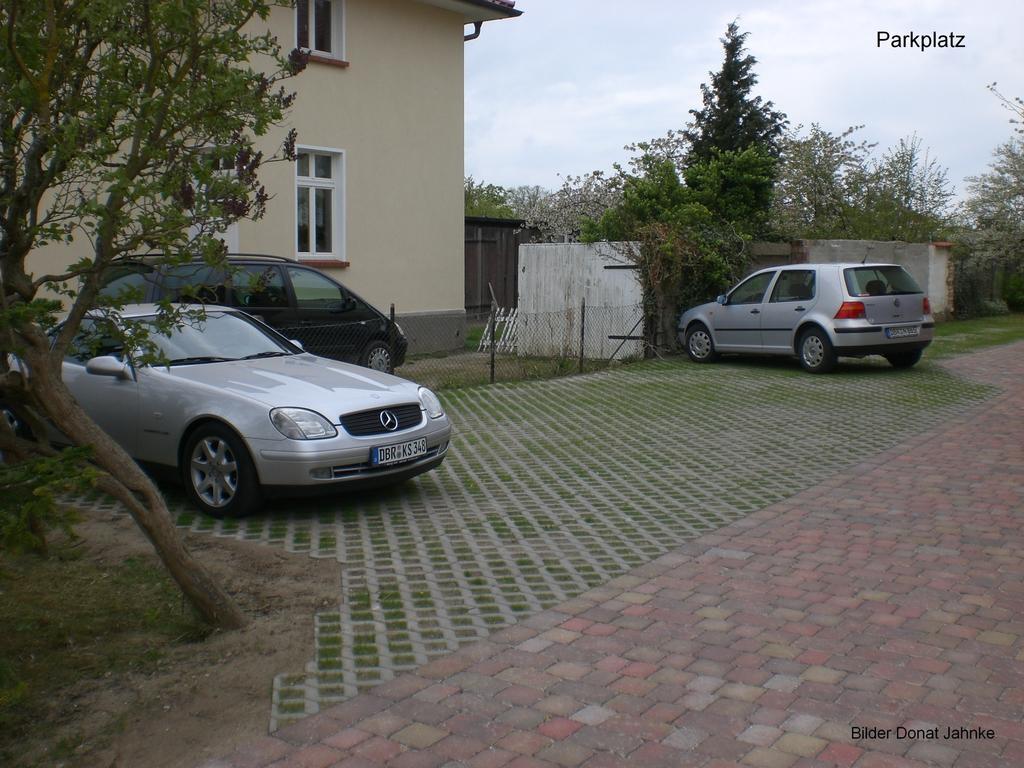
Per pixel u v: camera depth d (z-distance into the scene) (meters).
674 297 18.14
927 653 4.89
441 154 18.84
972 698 4.40
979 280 28.72
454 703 4.36
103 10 4.57
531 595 5.73
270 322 12.55
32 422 4.98
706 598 5.67
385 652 4.91
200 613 5.23
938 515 7.41
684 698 4.40
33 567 6.18
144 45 5.03
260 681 4.59
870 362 17.25
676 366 16.73
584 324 17.53
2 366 4.85
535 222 28.88
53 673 4.72
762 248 20.66
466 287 22.70
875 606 5.54
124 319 5.42
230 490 7.29
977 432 10.76
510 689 4.50
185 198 4.89
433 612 5.46
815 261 21.34
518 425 11.30
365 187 17.41
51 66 4.55
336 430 7.24
